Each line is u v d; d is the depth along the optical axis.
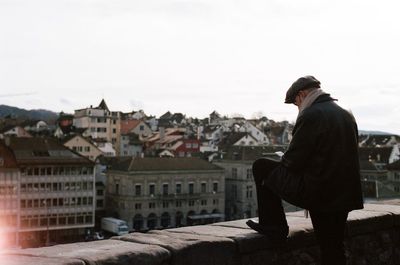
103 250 3.57
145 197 94.94
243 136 132.38
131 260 3.54
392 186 88.00
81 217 87.81
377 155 110.25
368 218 5.65
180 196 98.12
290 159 4.22
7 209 81.75
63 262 3.19
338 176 4.12
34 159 84.31
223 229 4.70
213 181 102.19
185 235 4.32
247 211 106.69
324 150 4.13
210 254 4.14
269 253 4.67
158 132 166.38
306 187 4.14
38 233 85.19
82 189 87.75
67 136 114.38
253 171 4.62
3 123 156.62
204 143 139.88
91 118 145.12
